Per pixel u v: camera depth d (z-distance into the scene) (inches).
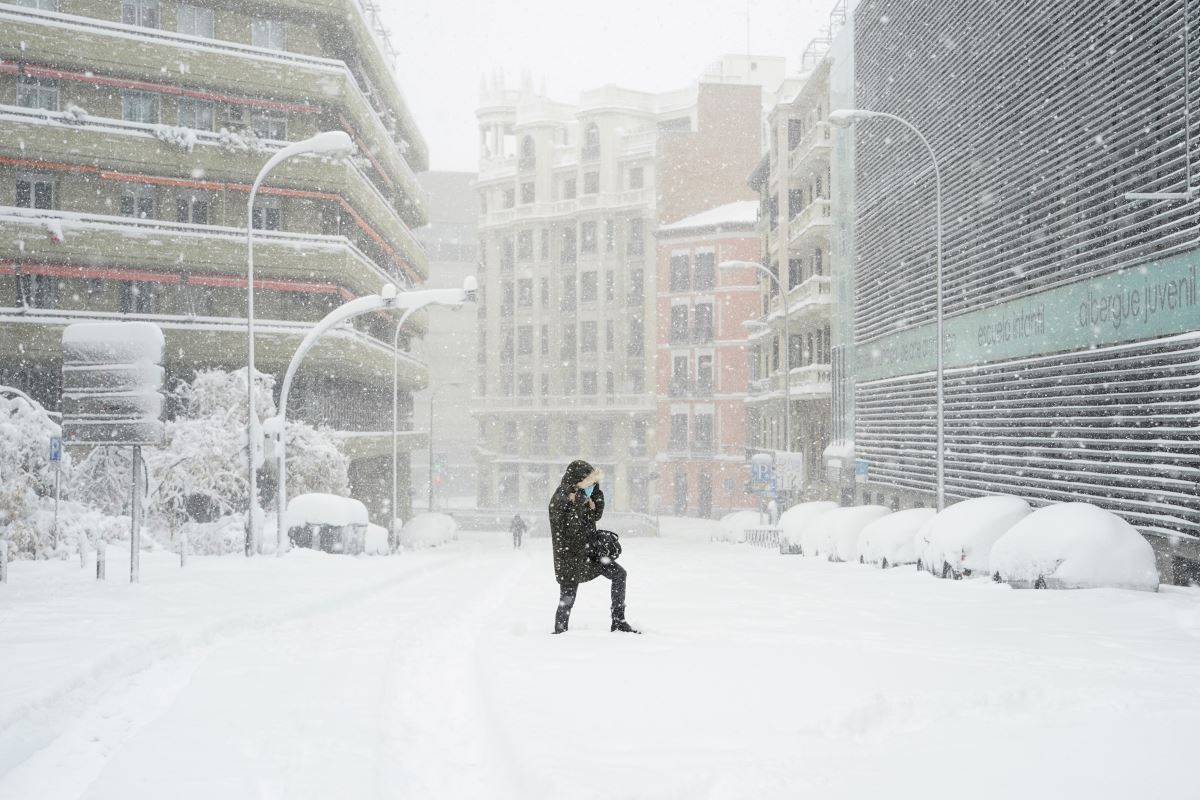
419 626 457.4
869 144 1541.6
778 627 403.9
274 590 609.0
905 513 852.6
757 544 1818.4
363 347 1884.8
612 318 3420.3
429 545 2034.9
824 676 282.8
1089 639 370.0
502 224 3700.8
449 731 254.1
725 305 3097.9
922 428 1263.5
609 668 297.7
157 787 197.2
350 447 1877.5
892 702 247.8
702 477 3152.1
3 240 1544.0
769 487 1955.0
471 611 549.3
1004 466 973.8
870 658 315.3
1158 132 724.7
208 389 1507.1
